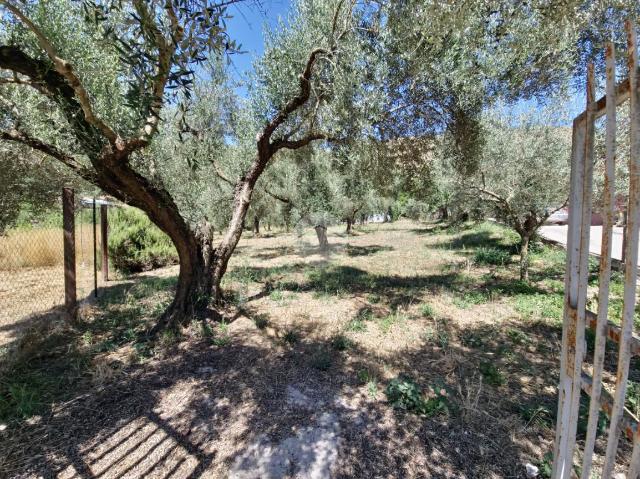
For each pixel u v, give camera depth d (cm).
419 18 212
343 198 1203
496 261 799
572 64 282
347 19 346
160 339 350
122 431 211
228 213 870
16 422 215
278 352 327
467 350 332
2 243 649
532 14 197
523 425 216
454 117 471
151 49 135
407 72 361
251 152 645
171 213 374
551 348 336
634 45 74
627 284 81
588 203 96
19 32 251
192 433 210
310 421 222
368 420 223
